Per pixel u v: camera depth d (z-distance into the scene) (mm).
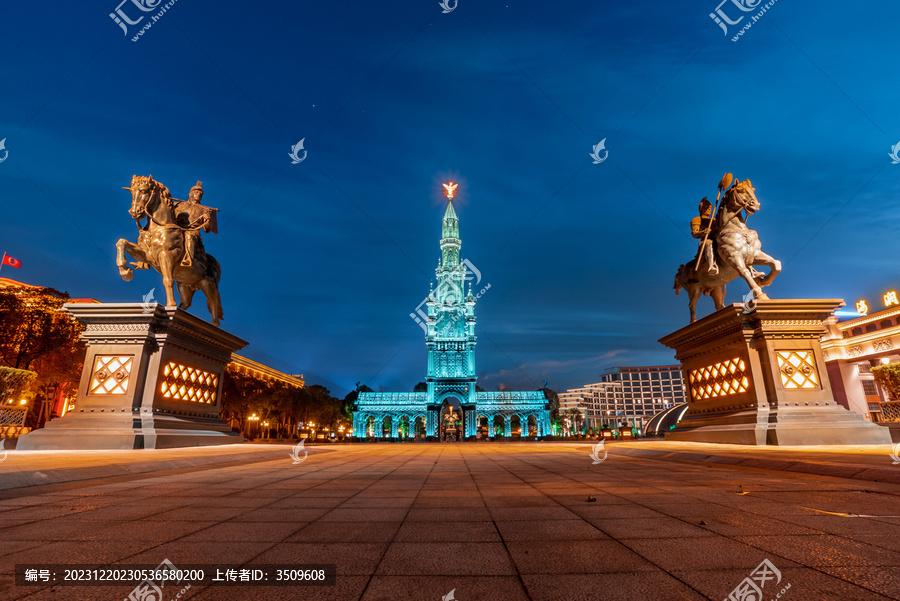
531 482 8789
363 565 3605
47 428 15406
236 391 67250
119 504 6254
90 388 16328
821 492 6781
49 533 4547
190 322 18281
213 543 4223
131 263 18469
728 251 18797
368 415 112438
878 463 8734
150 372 16766
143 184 18203
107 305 16609
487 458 17156
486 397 113000
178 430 17094
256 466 13141
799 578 3150
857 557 3598
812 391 16531
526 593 2984
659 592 2965
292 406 86375
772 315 17094
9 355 40094
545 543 4203
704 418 19984
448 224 140000
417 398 114250
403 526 4930
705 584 3090
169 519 5266
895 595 2824
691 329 20766
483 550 4004
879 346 59312
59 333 41875
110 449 14805
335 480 9297
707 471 10336
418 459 16766
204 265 20344
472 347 118750
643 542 4172
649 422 144750
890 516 5059
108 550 3971
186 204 20125
